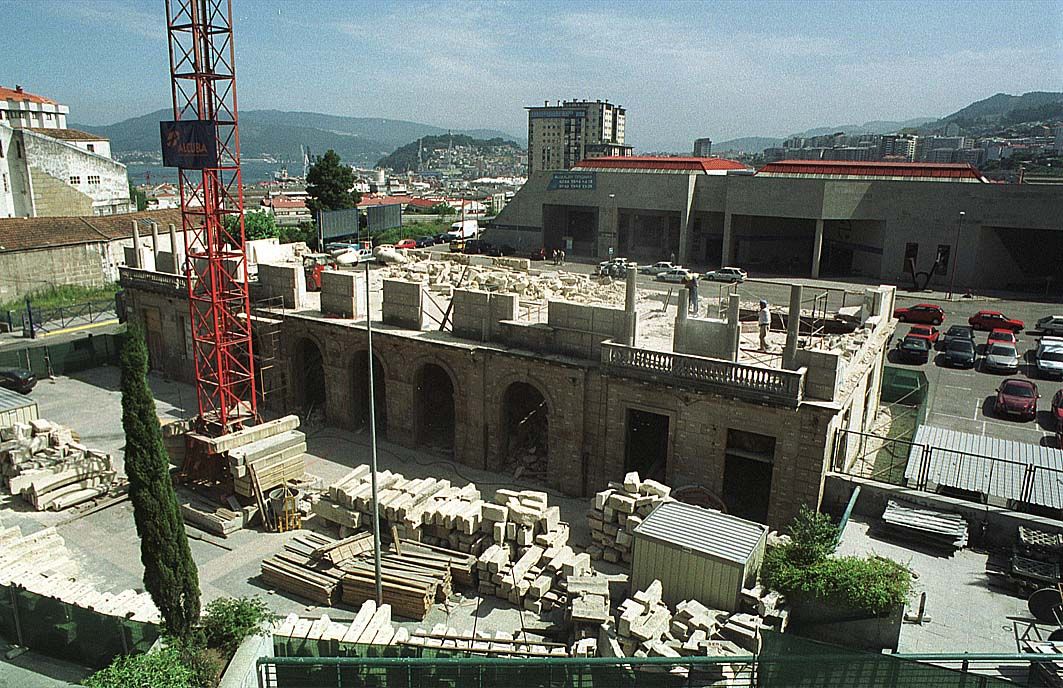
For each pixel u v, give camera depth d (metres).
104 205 95.31
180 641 17.23
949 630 20.19
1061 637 19.66
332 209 98.25
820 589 19.73
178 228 79.00
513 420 37.22
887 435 36.91
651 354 29.22
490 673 16.78
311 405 42.81
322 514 29.19
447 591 25.03
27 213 86.00
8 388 45.84
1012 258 75.50
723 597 21.94
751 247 88.31
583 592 22.89
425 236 114.75
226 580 26.45
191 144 32.59
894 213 76.44
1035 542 23.03
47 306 65.19
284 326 40.81
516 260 60.56
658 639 20.19
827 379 26.67
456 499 28.16
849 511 25.62
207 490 32.12
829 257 87.81
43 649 19.59
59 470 32.72
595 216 98.38
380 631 20.75
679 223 90.00
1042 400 45.06
